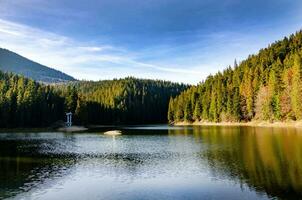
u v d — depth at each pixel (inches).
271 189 1087.0
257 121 4872.0
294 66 3905.0
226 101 5703.7
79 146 2544.3
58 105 6338.6
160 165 1587.1
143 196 1055.6
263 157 1670.8
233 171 1373.0
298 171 1320.1
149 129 5039.4
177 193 1080.2
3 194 1099.9
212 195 1047.6
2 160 1809.8
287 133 2933.1
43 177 1352.1
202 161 1652.3
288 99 4128.9
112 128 5649.6
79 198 1048.8
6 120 5064.0
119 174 1395.2
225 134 3275.1
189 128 4936.0
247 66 6348.4
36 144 2736.2
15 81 6958.7
